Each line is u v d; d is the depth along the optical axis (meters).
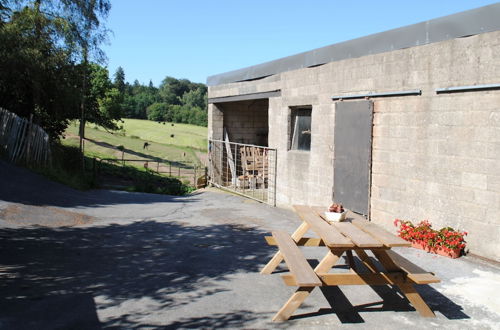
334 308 4.27
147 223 8.73
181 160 40.22
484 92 6.11
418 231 6.65
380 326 3.88
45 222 7.96
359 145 8.48
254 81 13.46
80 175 16.56
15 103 15.80
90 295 4.48
